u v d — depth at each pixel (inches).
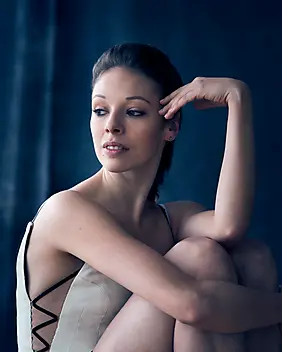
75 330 66.7
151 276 60.3
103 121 67.8
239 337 61.8
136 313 63.2
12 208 118.6
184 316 59.2
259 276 70.5
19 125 119.6
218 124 129.2
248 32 130.0
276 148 129.5
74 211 64.5
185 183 129.0
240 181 71.9
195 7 129.5
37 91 121.2
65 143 123.6
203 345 59.9
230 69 129.6
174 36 129.0
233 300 60.5
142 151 68.3
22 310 68.7
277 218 129.6
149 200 79.0
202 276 62.1
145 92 67.7
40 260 67.1
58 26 123.6
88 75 124.8
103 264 62.7
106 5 126.8
